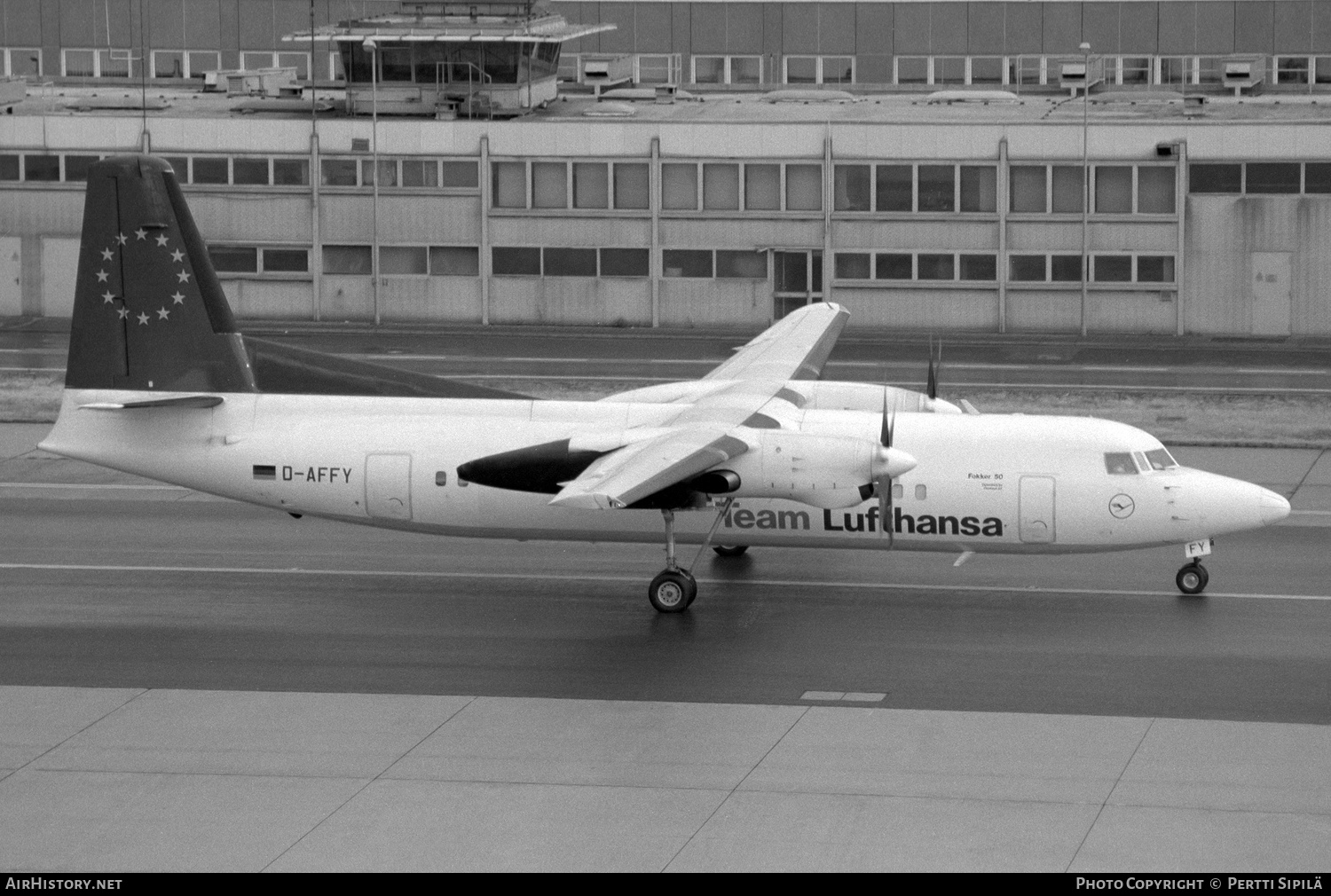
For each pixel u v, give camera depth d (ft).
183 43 500.33
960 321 359.25
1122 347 338.13
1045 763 125.59
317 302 371.35
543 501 173.88
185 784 122.62
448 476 175.01
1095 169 351.46
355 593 173.88
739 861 109.50
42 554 188.75
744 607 169.17
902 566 184.65
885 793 120.26
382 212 367.25
